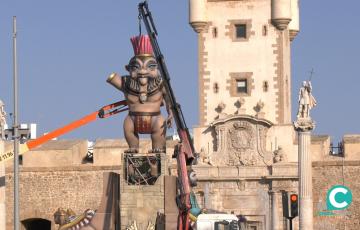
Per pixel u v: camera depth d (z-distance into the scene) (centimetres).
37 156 11000
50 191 10969
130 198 6259
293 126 10362
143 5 6100
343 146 10838
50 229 11394
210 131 10838
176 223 6162
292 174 10544
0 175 8762
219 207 10650
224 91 11025
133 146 6294
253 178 10612
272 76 10981
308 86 9719
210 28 11081
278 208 10581
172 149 10556
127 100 6288
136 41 6297
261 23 11019
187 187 6016
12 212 10831
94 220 6281
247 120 10744
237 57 11031
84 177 10919
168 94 6191
